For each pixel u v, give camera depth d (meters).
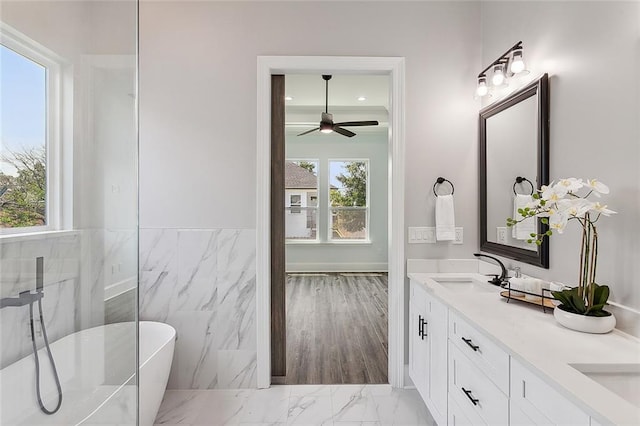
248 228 2.26
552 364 0.95
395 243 2.30
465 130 2.32
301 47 2.27
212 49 2.25
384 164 6.59
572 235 1.51
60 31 1.00
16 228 0.89
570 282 1.51
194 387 2.27
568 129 1.53
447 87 2.31
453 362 1.56
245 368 2.27
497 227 2.10
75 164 1.06
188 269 2.26
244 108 2.26
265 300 2.26
